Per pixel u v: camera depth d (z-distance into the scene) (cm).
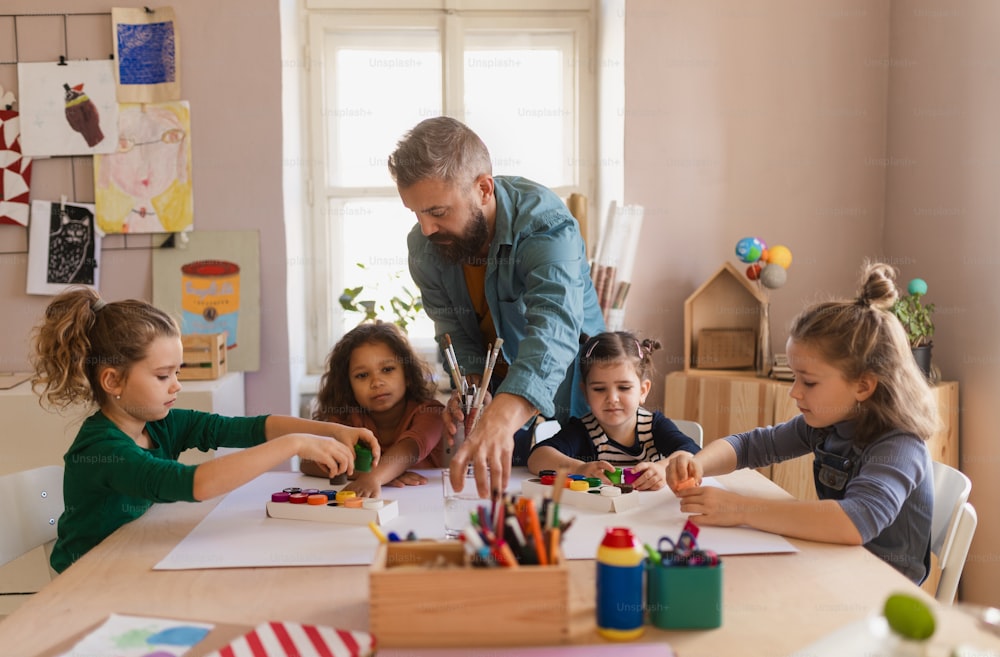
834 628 84
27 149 242
